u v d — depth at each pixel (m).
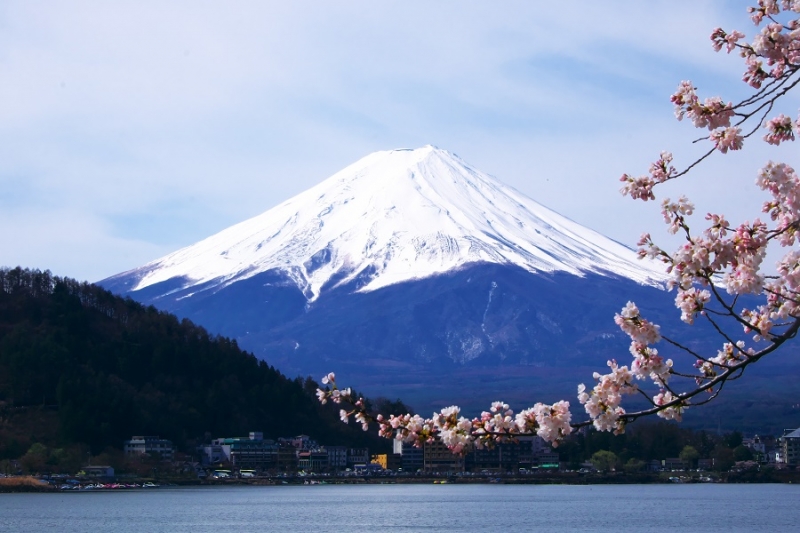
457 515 147.38
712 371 17.88
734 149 17.70
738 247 16.91
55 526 127.12
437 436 18.50
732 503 172.88
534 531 121.00
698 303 17.56
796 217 17.16
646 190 17.75
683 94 17.81
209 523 132.88
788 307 17.61
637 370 17.72
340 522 135.50
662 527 125.50
